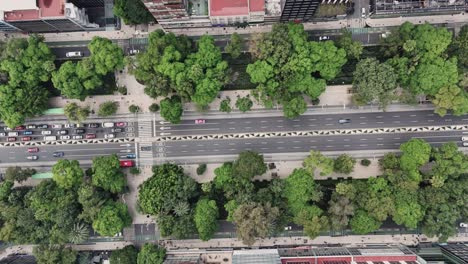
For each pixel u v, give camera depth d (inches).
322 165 6043.3
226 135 6565.0
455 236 6378.0
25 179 6535.4
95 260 6643.7
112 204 6343.5
